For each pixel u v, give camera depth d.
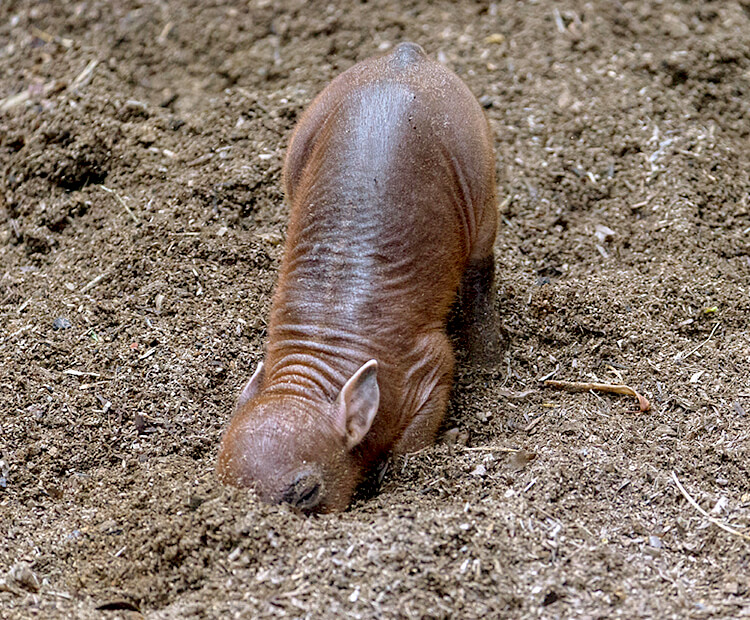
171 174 13.27
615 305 11.42
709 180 13.14
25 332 11.32
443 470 9.45
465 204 10.18
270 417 8.75
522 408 10.45
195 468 9.80
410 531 8.24
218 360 10.91
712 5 15.96
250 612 7.69
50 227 12.94
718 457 9.55
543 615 7.75
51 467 10.00
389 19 16.00
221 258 12.09
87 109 14.02
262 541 8.21
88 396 10.59
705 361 10.77
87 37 15.88
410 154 9.72
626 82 14.63
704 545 8.61
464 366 10.95
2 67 15.27
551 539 8.45
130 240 12.31
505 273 12.09
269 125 13.80
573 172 13.46
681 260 12.19
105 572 8.59
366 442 9.23
